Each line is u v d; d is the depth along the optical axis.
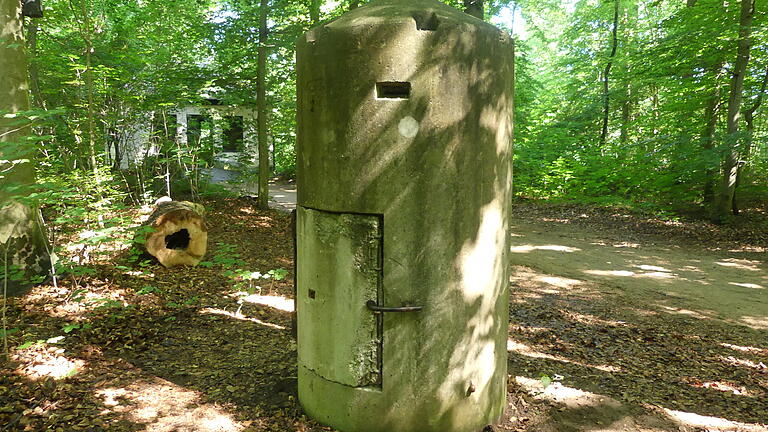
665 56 13.38
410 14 2.97
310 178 3.30
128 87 11.94
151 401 3.72
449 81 3.00
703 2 12.37
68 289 5.99
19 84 5.89
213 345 4.94
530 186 18.39
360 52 2.98
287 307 6.33
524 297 7.36
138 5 14.22
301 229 3.46
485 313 3.34
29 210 5.96
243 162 15.67
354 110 3.02
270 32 12.73
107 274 6.71
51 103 9.78
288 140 18.64
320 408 3.47
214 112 14.55
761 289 7.84
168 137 13.37
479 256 3.25
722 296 7.46
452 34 2.99
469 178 3.14
